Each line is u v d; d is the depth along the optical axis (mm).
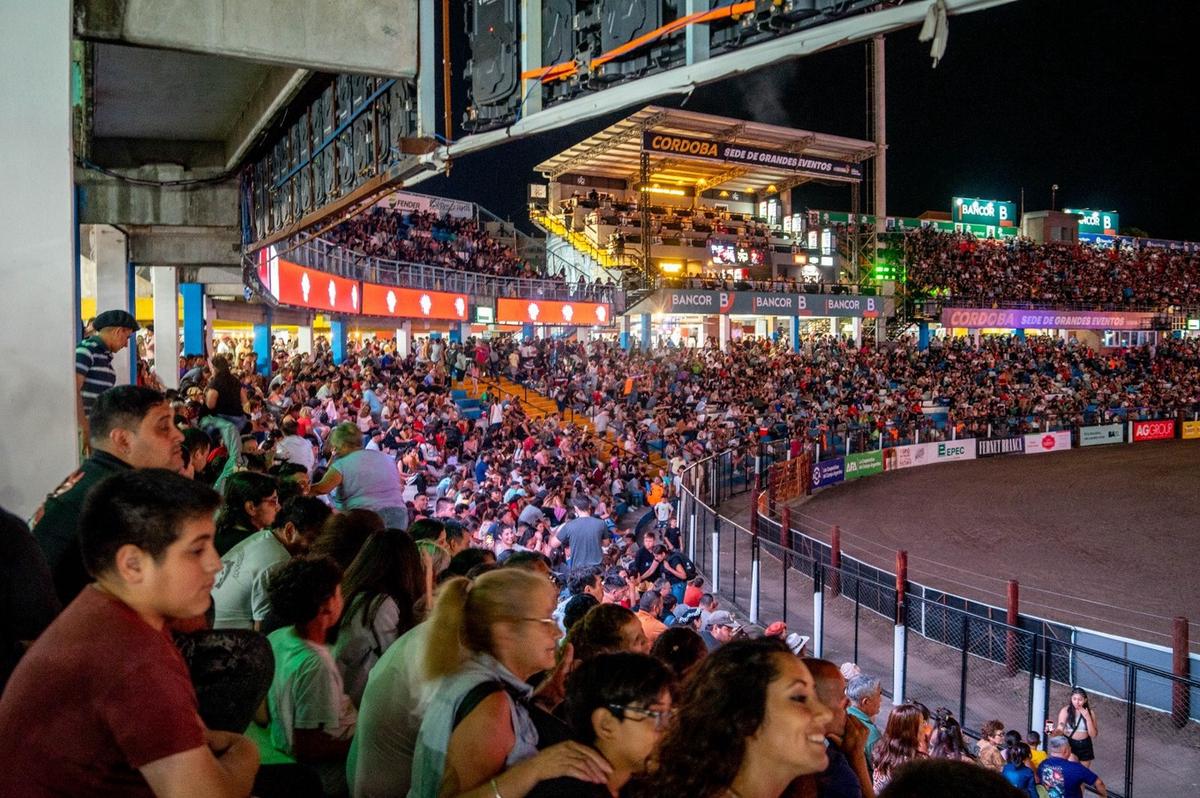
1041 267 63875
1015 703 12914
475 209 53000
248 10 5355
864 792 3854
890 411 40875
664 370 38344
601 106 4559
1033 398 46844
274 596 3633
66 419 4988
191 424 9352
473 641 2863
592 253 51219
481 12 5250
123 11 5215
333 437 7594
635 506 23469
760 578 19000
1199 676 12164
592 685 2582
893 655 14586
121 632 1983
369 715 3078
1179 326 66625
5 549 2357
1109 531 24953
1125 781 10281
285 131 9328
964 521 26438
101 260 14461
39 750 1854
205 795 1896
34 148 4938
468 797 2525
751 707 2391
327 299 23984
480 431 22875
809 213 57500
